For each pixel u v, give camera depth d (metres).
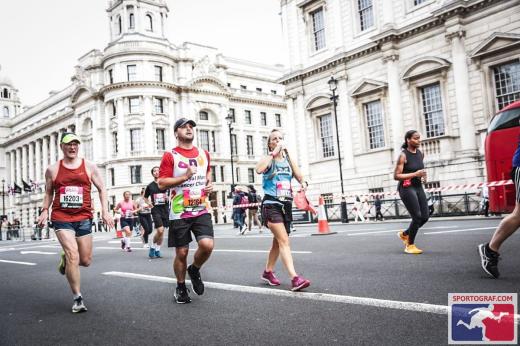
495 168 10.98
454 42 20.25
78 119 60.47
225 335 3.40
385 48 22.91
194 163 4.69
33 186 70.69
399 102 22.53
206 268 7.11
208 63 57.56
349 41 25.34
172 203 4.66
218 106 57.94
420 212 7.14
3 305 5.30
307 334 3.28
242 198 21.31
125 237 11.86
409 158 7.15
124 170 50.41
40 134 77.75
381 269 5.83
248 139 62.84
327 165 26.50
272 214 5.00
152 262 8.73
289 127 28.92
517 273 4.93
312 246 9.55
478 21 19.64
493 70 19.52
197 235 4.62
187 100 54.62
